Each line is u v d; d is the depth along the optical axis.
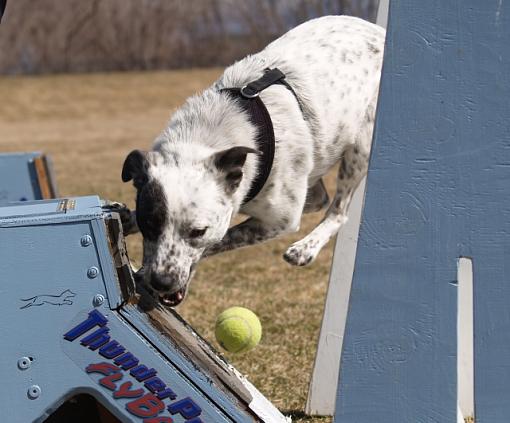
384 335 4.46
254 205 5.84
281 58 6.07
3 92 30.34
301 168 5.89
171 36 33.03
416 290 4.44
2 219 4.36
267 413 5.08
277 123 5.75
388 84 4.45
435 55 4.42
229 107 5.67
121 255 4.57
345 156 6.34
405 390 4.45
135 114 27.77
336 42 6.24
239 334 5.46
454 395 4.41
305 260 6.17
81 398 4.95
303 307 9.26
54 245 4.36
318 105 5.93
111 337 4.38
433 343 4.42
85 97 29.84
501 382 4.40
